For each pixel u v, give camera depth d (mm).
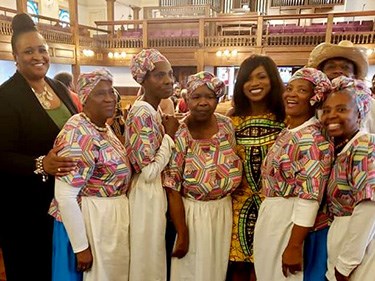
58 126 1430
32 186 1382
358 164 1037
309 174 1124
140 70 1309
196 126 1379
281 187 1216
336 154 1141
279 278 1262
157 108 1386
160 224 1345
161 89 1329
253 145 1396
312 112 1212
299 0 12477
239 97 1457
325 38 8945
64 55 9516
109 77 1245
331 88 1120
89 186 1240
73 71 10117
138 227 1329
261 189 1396
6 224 1402
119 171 1258
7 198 1372
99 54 11031
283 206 1219
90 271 1255
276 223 1232
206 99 1309
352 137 1099
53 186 1422
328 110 1104
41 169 1192
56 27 9234
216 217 1372
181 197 1399
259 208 1340
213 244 1374
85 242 1216
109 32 11148
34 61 1360
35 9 11164
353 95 1082
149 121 1285
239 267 1500
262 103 1423
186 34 10242
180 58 10297
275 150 1236
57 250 1251
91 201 1252
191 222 1369
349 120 1078
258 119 1410
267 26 9414
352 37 8766
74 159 1156
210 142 1359
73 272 1244
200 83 1302
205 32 10086
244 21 9594
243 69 1413
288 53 9281
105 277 1272
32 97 1366
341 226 1123
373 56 8633
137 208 1327
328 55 1502
